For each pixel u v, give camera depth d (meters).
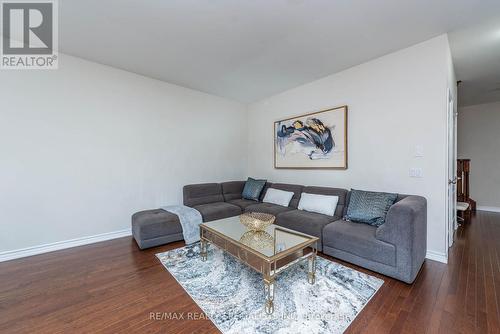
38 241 2.64
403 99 2.63
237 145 4.82
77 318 1.56
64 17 2.08
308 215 2.88
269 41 2.48
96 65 3.03
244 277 2.08
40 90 2.65
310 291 1.85
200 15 2.04
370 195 2.62
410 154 2.58
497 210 4.99
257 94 4.34
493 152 5.07
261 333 1.41
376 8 1.93
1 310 1.64
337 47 2.60
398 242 1.95
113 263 2.38
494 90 4.29
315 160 3.58
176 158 3.86
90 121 2.99
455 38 2.44
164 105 3.70
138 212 3.21
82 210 2.94
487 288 1.85
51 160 2.72
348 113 3.15
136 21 2.13
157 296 1.80
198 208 3.40
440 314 1.56
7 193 2.47
